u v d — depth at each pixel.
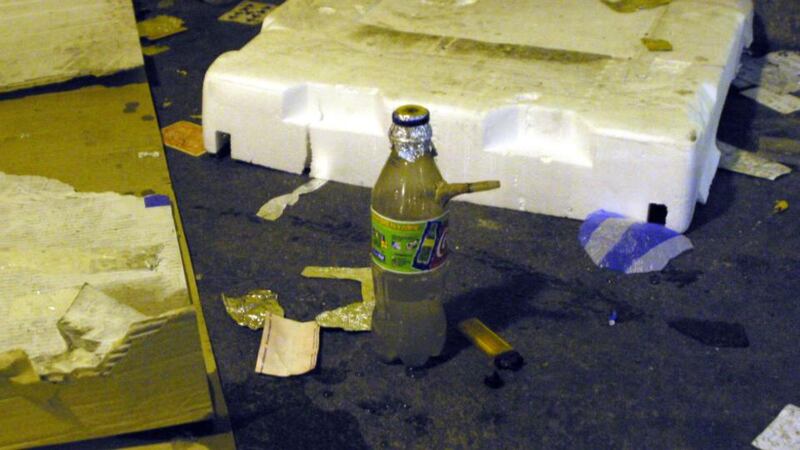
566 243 2.51
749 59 3.51
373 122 2.70
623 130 2.42
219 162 2.92
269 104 2.74
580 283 2.36
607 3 3.19
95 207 2.35
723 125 3.08
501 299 2.31
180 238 2.55
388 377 2.08
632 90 2.62
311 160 2.81
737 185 2.75
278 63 2.84
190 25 3.86
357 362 2.12
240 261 2.46
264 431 1.95
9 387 1.75
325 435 1.94
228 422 1.97
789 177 2.79
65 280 2.06
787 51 3.56
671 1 3.19
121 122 3.06
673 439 1.91
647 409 1.98
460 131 2.56
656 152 2.41
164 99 3.27
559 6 3.20
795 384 2.04
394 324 2.05
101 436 1.89
